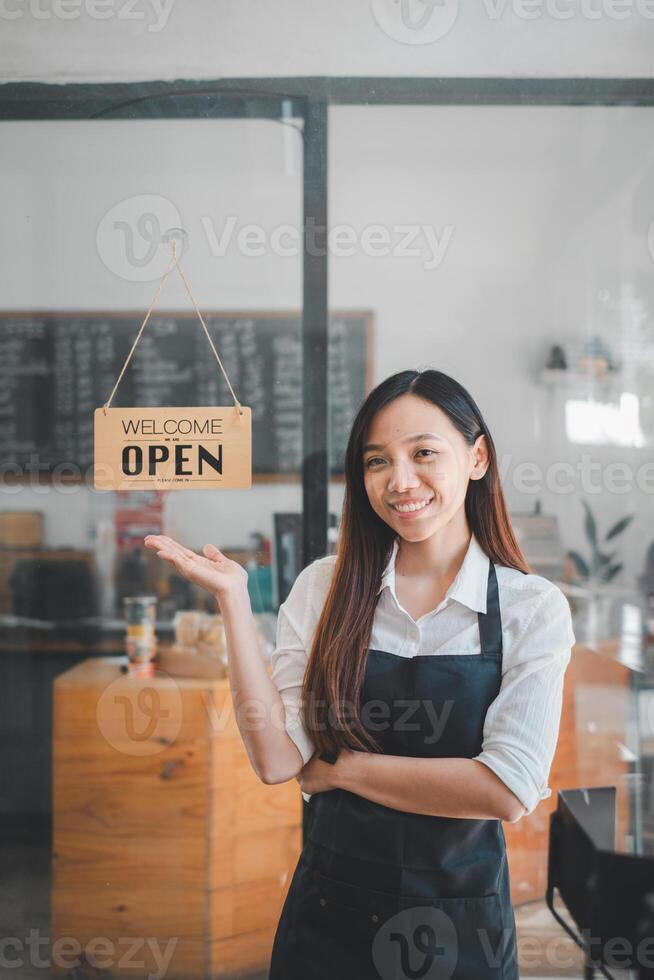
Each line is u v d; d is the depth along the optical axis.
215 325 1.77
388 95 1.74
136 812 1.77
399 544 1.35
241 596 1.42
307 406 1.75
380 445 1.30
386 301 1.74
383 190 1.74
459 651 1.26
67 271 1.78
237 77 1.75
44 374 1.80
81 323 1.79
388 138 1.75
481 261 1.74
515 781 1.16
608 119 1.74
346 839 1.27
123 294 1.78
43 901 1.78
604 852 1.67
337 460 1.75
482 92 1.74
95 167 1.77
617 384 1.73
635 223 1.74
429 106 1.74
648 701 1.70
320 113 1.74
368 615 1.31
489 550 1.32
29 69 1.76
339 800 1.29
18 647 1.88
